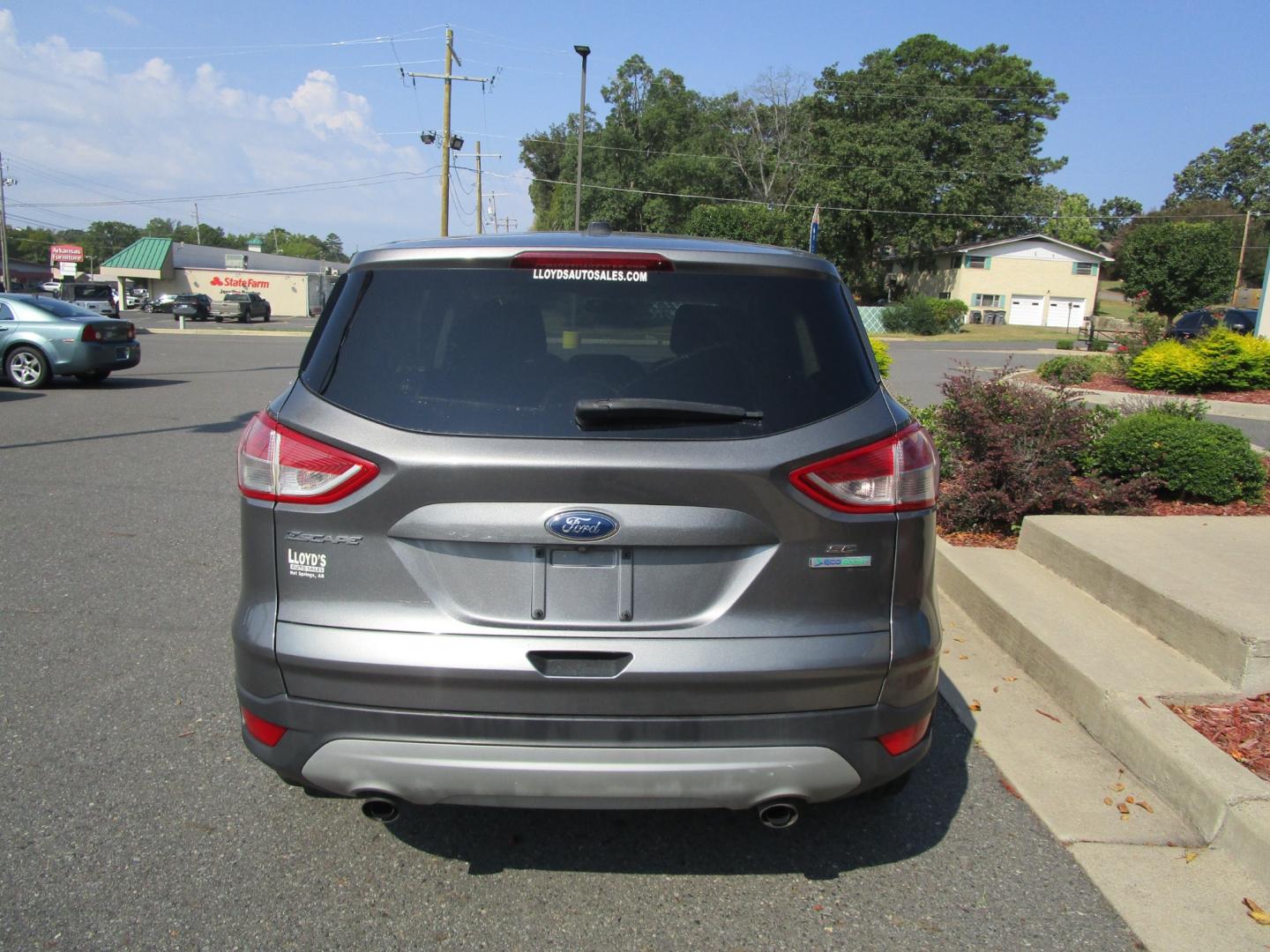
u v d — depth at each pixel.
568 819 3.29
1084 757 3.71
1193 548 5.02
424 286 2.71
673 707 2.48
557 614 2.49
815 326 2.72
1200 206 87.31
